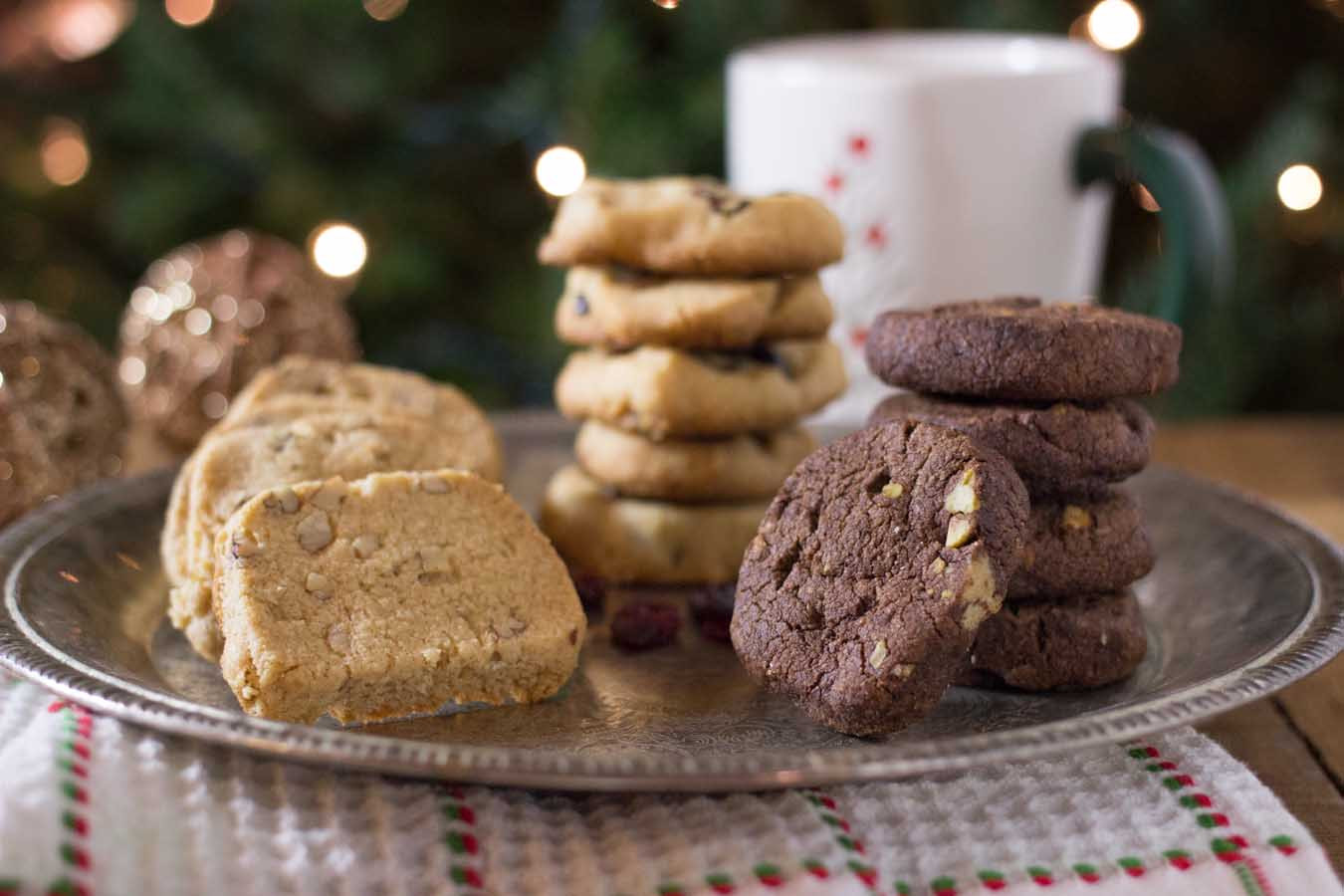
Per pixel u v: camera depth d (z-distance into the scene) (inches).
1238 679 13.8
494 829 13.2
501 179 28.1
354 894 12.7
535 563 15.3
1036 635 15.1
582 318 17.7
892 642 14.1
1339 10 24.5
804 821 13.3
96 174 26.9
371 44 26.0
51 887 12.3
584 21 25.8
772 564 14.8
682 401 17.1
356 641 14.5
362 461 16.3
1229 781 13.7
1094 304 16.5
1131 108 25.6
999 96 19.9
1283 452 21.6
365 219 26.5
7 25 27.8
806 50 22.0
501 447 19.3
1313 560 16.1
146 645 15.9
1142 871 13.0
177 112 25.8
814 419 20.6
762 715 14.8
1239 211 23.7
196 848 12.8
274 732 12.9
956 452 14.3
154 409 20.8
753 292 17.0
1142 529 15.5
